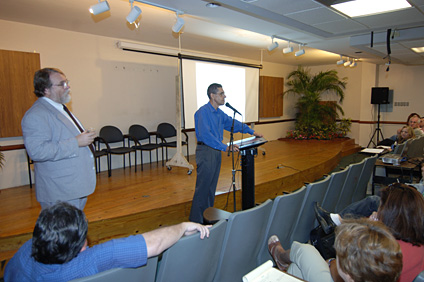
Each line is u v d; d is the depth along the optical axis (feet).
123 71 17.78
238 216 5.55
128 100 18.16
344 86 30.30
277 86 29.99
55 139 6.47
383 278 2.88
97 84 16.67
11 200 11.67
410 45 16.08
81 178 6.73
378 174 14.65
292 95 32.71
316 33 14.84
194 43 19.06
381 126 28.86
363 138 29.37
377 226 3.25
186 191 12.58
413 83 26.86
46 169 6.40
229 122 10.55
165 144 17.66
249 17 12.11
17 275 3.60
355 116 30.25
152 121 19.53
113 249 3.69
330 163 19.89
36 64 13.60
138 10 10.05
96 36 16.43
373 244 2.95
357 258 2.97
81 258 3.59
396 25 13.21
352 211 7.84
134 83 18.37
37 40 14.25
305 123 30.60
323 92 32.27
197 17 12.50
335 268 3.95
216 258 5.44
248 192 8.77
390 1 9.94
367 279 2.94
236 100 20.65
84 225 3.67
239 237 5.81
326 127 30.17
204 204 9.80
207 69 18.10
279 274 3.60
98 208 10.46
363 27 13.58
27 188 13.47
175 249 4.38
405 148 14.16
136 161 17.97
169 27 14.82
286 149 23.98
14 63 13.02
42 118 6.24
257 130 28.37
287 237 7.58
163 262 4.39
